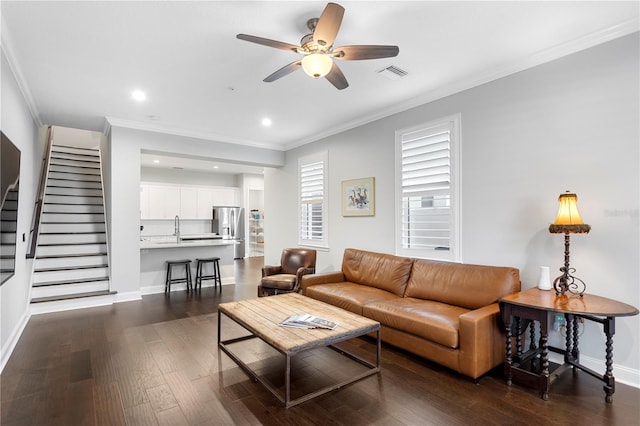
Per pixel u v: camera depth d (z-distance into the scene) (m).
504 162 3.27
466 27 2.57
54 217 5.91
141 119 4.85
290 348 2.25
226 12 2.36
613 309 2.22
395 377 2.68
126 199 5.02
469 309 3.14
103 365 2.85
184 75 3.38
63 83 3.55
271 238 7.16
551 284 2.91
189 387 2.50
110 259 5.06
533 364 2.79
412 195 4.13
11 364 2.87
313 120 4.93
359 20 2.47
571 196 2.60
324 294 3.95
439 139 3.87
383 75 3.41
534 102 3.06
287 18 2.44
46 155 5.85
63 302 4.54
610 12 2.38
